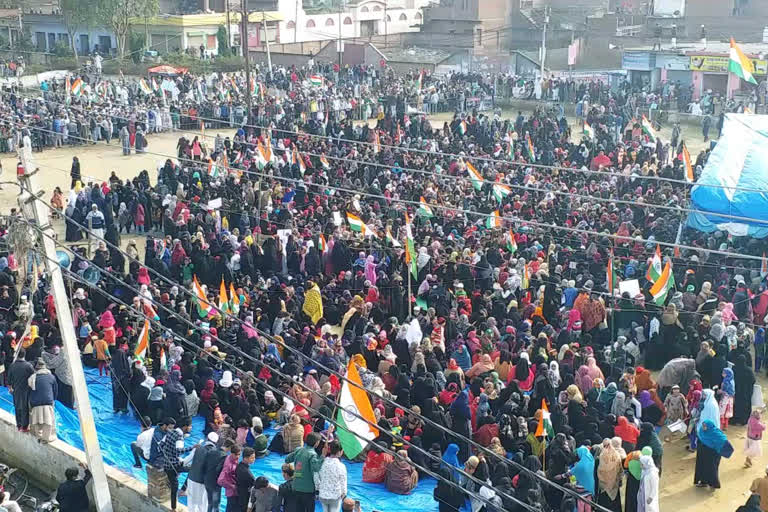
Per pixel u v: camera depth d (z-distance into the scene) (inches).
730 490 733.9
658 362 904.3
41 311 941.8
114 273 1017.5
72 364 608.7
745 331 876.6
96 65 2711.6
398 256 1080.2
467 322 908.0
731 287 1002.7
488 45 3078.2
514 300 957.2
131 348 852.0
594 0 3294.8
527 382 800.3
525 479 640.4
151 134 2134.6
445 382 796.0
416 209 1283.2
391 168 1413.6
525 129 1882.4
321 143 1732.3
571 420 732.0
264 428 784.9
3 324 887.7
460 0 3065.9
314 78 2352.4
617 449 676.7
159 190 1392.7
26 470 780.6
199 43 3065.9
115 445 771.4
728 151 1182.9
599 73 2586.1
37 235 628.4
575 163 1606.8
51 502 661.3
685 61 2352.4
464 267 1041.5
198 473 649.0
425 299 1025.5
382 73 2755.9
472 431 733.3
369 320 936.3
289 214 1268.5
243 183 1439.5
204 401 776.9
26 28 3331.7
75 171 1550.2
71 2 2901.1
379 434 714.2
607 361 856.9
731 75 2278.5
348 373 662.5
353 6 3641.7
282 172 1486.2
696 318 931.3
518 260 1035.9
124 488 703.1
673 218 1228.5
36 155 1905.8
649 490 645.3
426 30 3169.3
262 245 1213.7
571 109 2374.5
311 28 3484.3
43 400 755.4
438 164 1565.0
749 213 1091.3
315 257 1116.5
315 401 769.6
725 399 802.8
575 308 940.0
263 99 2246.6
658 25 2829.7
